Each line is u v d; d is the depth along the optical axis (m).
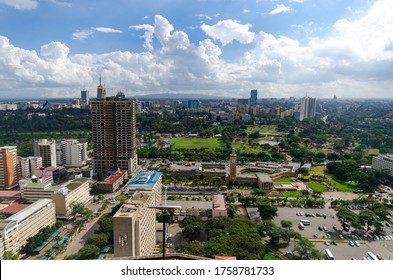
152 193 165.12
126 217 123.88
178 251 153.75
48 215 196.12
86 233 194.00
